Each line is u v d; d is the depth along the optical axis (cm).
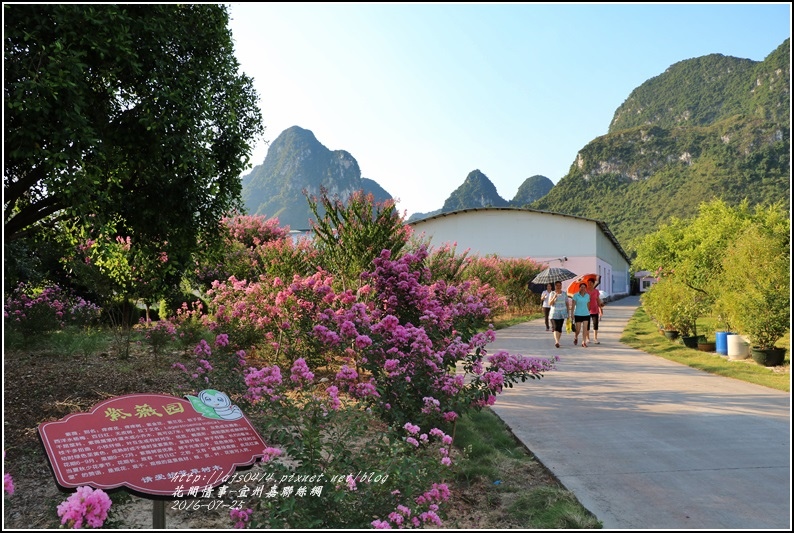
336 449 388
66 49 598
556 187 15838
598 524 369
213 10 788
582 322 1360
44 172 702
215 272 1479
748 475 459
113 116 716
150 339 905
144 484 310
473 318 666
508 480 456
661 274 1902
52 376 788
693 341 1289
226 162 844
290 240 1062
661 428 599
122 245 934
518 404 715
